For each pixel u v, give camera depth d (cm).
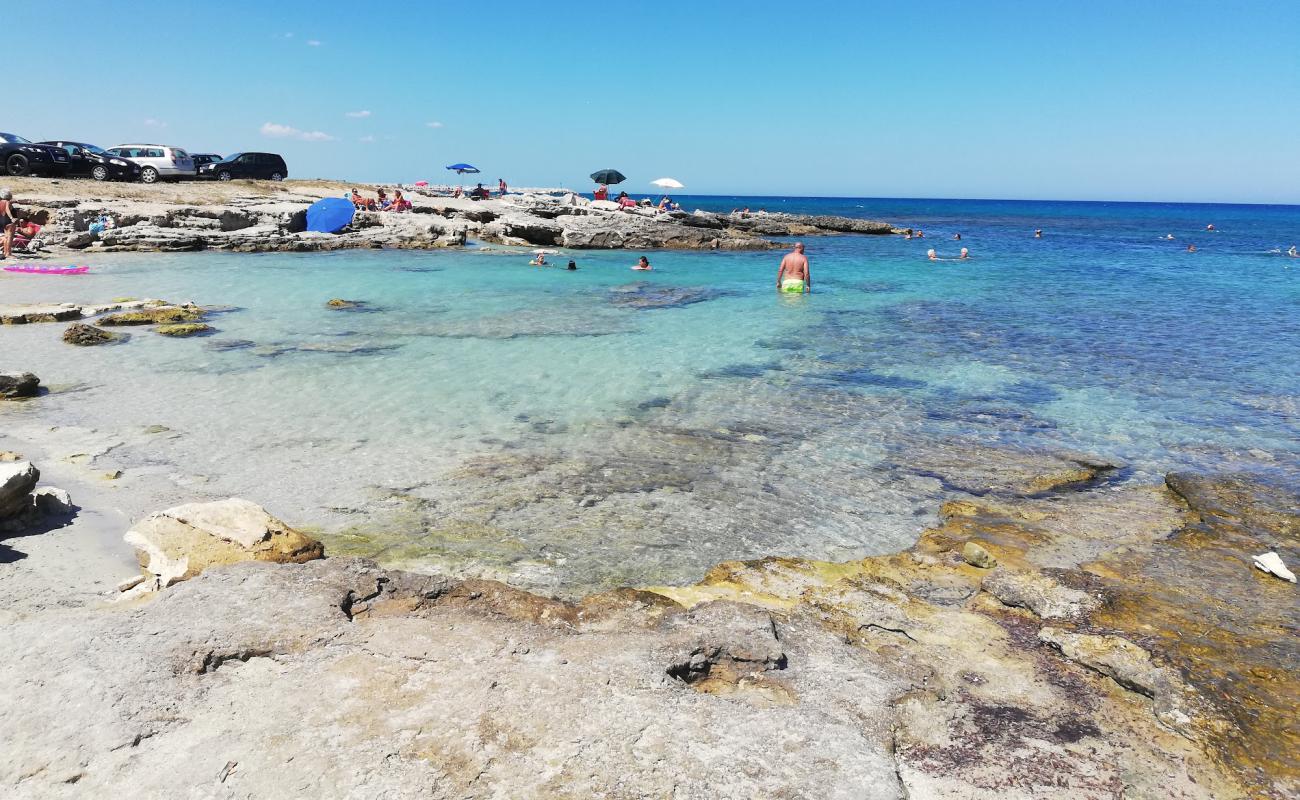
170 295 2095
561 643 508
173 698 422
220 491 842
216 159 5025
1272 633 597
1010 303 2520
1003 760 437
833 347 1745
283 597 536
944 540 779
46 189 3291
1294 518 837
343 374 1365
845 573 708
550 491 888
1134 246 5731
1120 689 521
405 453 991
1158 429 1178
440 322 1888
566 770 381
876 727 449
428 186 6719
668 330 1894
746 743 414
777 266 3484
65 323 1659
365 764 376
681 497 888
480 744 395
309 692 434
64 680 429
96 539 696
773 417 1205
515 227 4041
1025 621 623
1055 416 1240
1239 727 475
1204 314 2319
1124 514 861
